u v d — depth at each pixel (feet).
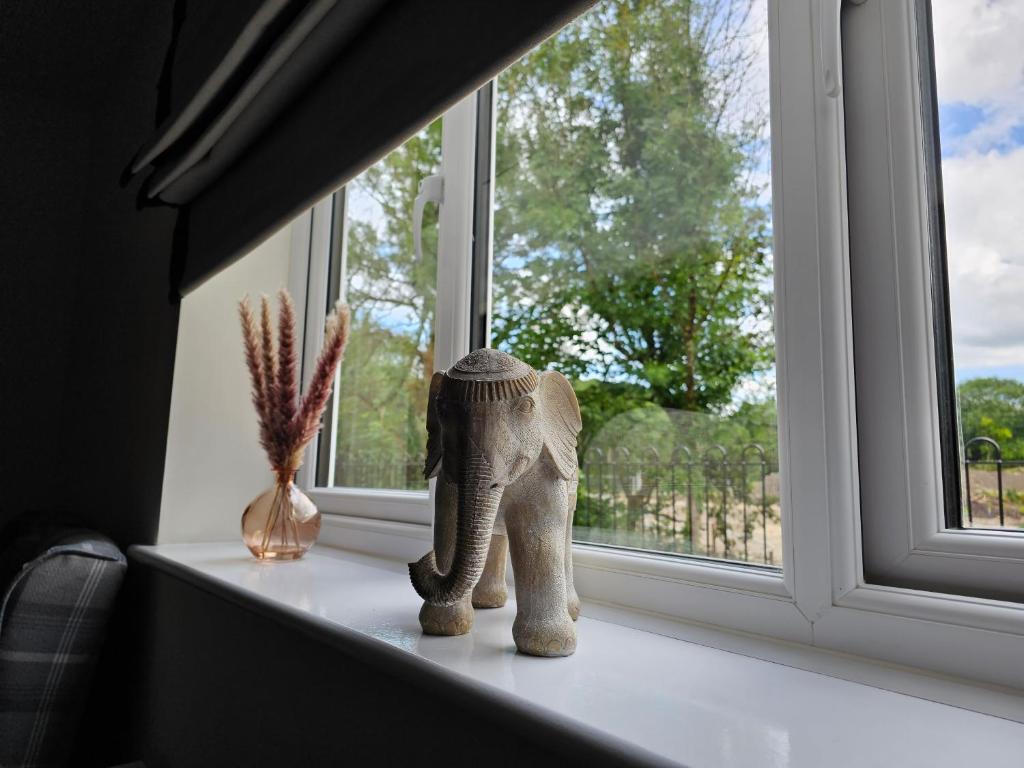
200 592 3.69
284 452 3.88
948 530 1.80
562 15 1.67
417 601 2.66
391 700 2.21
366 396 4.58
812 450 1.99
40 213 7.04
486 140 3.75
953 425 1.83
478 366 1.86
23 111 7.03
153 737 4.12
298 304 5.14
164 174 4.22
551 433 2.00
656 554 2.58
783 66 2.18
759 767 1.21
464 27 2.08
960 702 1.52
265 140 3.62
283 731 2.81
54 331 7.00
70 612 3.66
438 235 3.86
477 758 1.87
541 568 1.92
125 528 5.00
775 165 2.18
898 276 1.91
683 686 1.64
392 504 4.04
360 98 2.69
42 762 3.57
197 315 4.67
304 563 3.71
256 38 3.05
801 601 1.98
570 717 1.42
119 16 5.71
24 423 6.76
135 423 5.10
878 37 2.01
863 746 1.30
